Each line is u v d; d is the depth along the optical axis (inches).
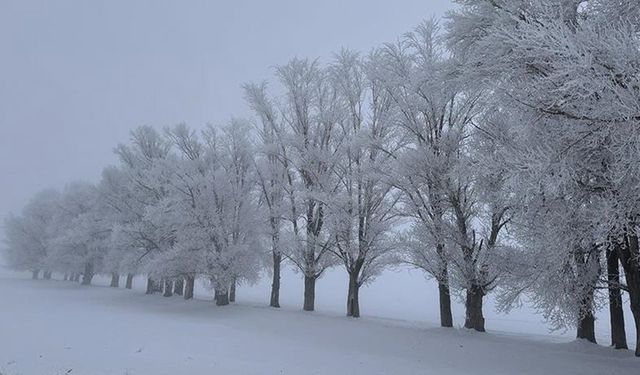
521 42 355.3
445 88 571.8
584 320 597.3
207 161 1101.7
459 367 434.9
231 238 1018.7
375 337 608.7
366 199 818.8
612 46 317.4
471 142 607.2
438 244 674.2
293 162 946.1
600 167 402.9
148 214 1071.6
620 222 364.8
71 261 1811.0
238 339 593.9
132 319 803.4
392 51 732.7
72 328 666.8
